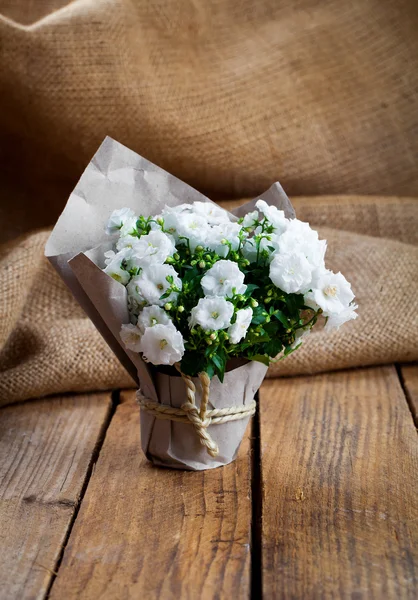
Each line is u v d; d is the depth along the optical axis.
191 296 0.94
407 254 1.39
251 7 1.62
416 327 1.29
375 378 1.28
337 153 1.60
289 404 1.20
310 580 0.83
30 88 1.45
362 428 1.12
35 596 0.83
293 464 1.03
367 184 1.63
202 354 0.94
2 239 1.54
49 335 1.29
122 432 1.14
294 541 0.88
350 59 1.63
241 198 1.60
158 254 0.93
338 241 1.43
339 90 1.62
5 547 0.89
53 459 1.07
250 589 0.83
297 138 1.58
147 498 0.96
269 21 1.63
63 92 1.46
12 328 1.24
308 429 1.12
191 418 0.97
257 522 0.93
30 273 1.24
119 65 1.48
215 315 0.90
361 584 0.82
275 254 0.95
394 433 1.10
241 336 0.92
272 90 1.58
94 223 1.02
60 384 1.25
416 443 1.07
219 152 1.54
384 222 1.52
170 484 0.99
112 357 1.26
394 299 1.33
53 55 1.45
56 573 0.85
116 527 0.92
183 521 0.92
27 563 0.87
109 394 1.28
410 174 1.63
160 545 0.88
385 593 0.81
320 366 1.29
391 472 1.00
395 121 1.63
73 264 0.93
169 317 0.92
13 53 1.43
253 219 1.00
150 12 1.53
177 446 1.01
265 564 0.85
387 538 0.88
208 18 1.59
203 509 0.94
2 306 1.19
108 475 1.02
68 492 0.99
